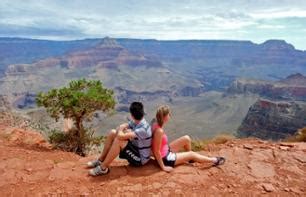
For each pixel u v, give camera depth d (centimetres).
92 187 317
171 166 348
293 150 401
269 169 352
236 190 311
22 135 573
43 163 379
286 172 347
